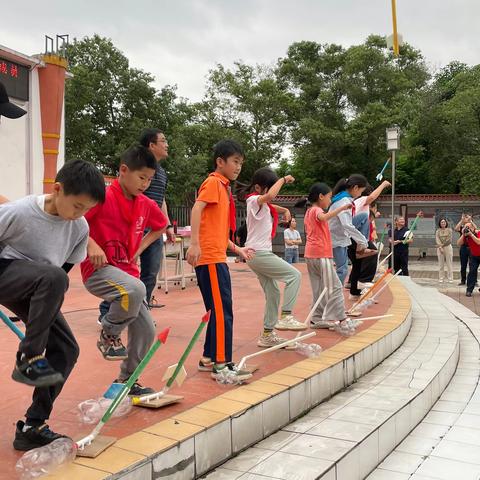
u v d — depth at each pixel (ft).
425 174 100.48
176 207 77.15
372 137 82.99
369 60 83.87
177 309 19.77
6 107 8.90
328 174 94.32
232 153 11.35
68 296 22.22
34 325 6.59
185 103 77.97
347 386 12.78
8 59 33.76
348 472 8.85
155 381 10.68
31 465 6.53
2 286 6.84
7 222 6.82
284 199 85.97
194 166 74.59
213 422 8.23
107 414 7.43
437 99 91.97
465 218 42.98
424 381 13.25
